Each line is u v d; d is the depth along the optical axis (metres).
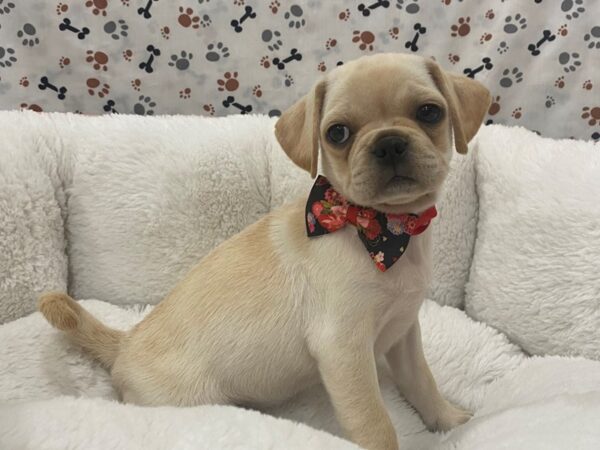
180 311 0.35
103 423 0.27
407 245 0.31
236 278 0.33
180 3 0.53
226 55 0.55
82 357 0.39
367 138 0.27
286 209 0.35
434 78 0.30
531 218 0.43
